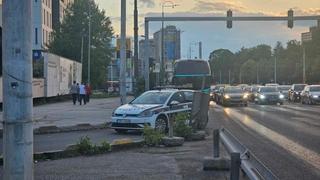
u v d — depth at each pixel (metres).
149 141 14.96
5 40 4.92
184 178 9.98
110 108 36.88
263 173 6.04
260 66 148.38
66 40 85.44
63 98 53.47
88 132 20.36
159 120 19.48
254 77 153.88
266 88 51.84
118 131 20.02
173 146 15.02
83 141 13.41
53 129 20.30
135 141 14.77
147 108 19.30
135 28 36.91
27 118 4.91
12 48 4.87
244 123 24.47
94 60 84.75
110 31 88.12
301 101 52.78
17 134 4.87
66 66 52.75
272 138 17.47
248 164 6.40
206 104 18.61
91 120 25.12
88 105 42.00
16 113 4.87
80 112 31.95
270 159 12.64
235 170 5.93
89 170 10.89
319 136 18.11
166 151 14.02
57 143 16.30
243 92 47.16
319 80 105.56
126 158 12.66
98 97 67.19
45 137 18.33
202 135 16.97
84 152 13.23
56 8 109.00
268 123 24.41
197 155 13.20
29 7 4.94
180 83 43.75
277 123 24.39
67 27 86.62
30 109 4.95
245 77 158.25
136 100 20.70
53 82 46.22
